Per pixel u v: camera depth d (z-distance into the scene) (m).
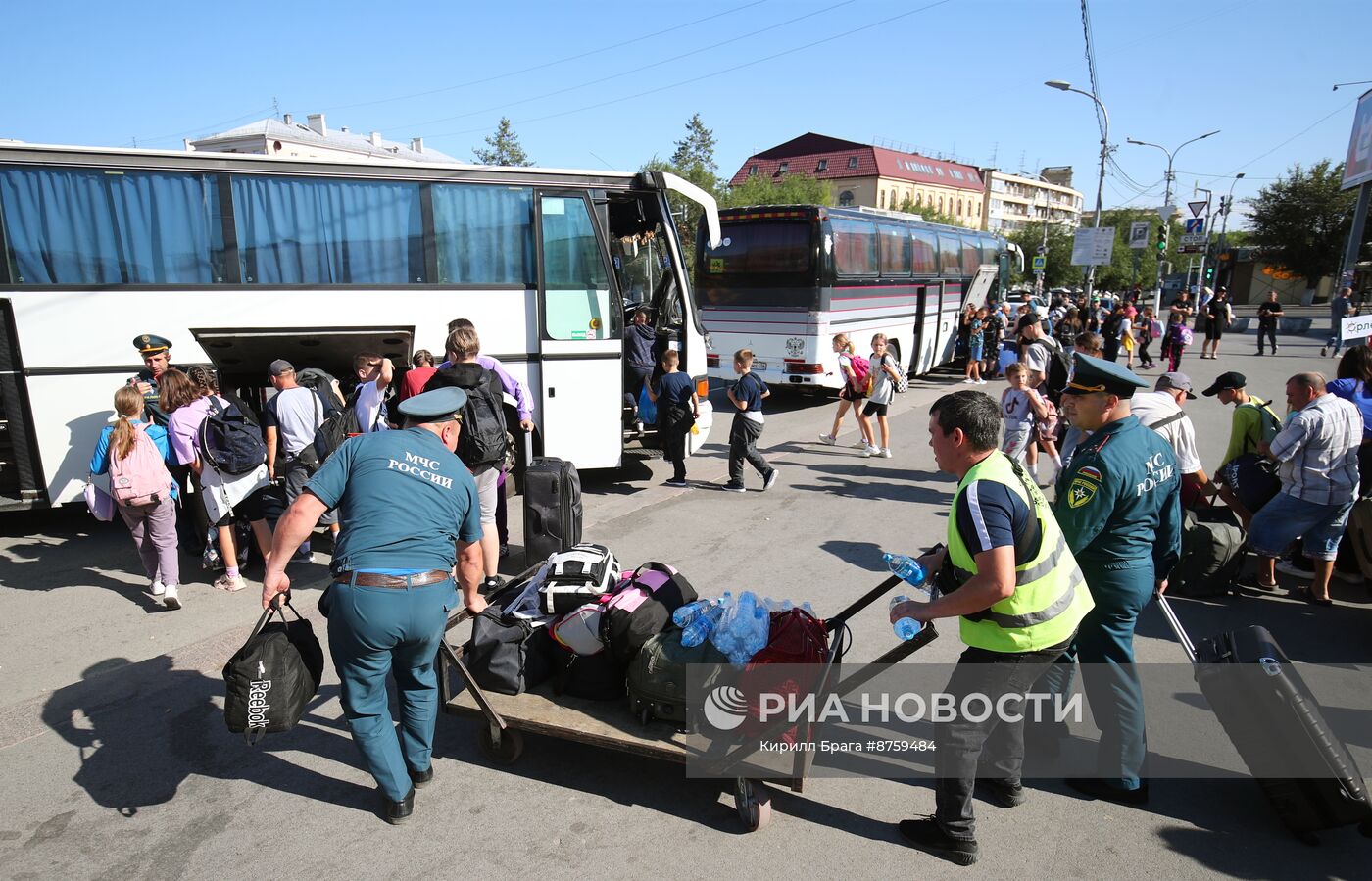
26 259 6.32
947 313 19.64
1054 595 2.88
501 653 3.68
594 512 7.79
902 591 5.79
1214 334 22.14
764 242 13.73
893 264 15.91
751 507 8.01
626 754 3.80
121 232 6.52
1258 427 5.94
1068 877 3.00
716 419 13.38
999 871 3.02
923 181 86.12
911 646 3.06
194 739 3.91
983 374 20.06
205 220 6.73
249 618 5.29
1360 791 3.03
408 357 7.38
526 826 3.28
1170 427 5.90
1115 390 3.19
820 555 6.59
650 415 9.12
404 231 7.27
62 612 5.38
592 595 3.79
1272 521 5.48
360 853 3.12
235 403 5.75
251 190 6.82
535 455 7.98
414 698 3.36
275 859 3.09
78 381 6.48
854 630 5.13
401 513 3.06
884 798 3.47
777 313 13.76
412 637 3.08
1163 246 29.62
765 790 3.27
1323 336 29.86
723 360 14.53
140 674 4.52
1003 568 2.69
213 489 5.63
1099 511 3.13
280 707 3.12
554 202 7.71
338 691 4.36
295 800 3.45
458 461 3.34
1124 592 3.24
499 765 3.70
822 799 3.46
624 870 3.02
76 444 6.51
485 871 3.02
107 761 3.73
